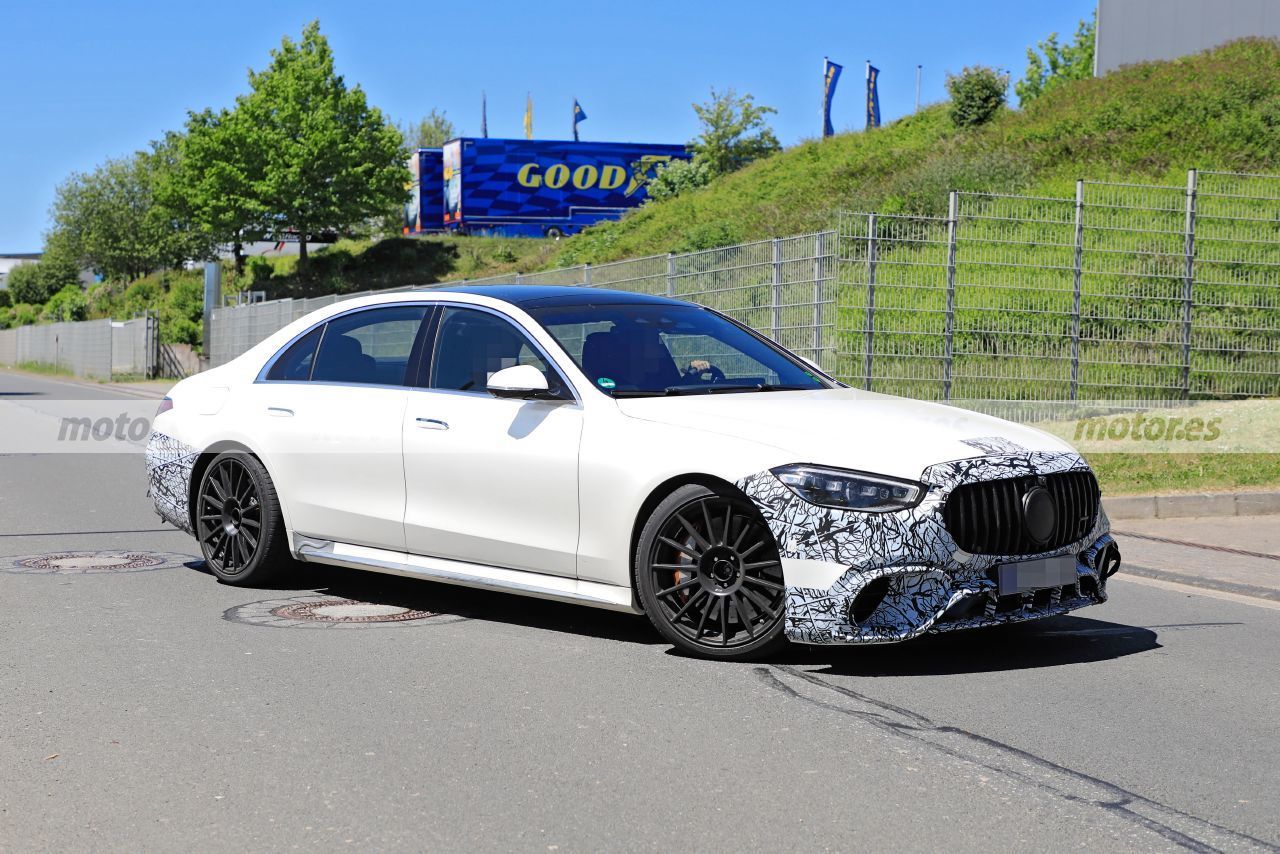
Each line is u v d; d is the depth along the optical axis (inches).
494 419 229.0
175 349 1809.8
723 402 217.2
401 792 145.4
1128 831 134.4
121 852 127.7
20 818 137.1
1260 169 967.0
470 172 2096.5
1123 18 1268.5
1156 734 170.2
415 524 238.7
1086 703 184.7
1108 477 427.5
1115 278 603.8
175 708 179.3
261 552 263.6
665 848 128.9
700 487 203.9
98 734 167.3
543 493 220.4
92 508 399.9
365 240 2492.6
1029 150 1114.7
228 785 147.7
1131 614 253.9
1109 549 213.6
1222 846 130.6
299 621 236.8
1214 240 617.6
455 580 234.1
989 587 193.6
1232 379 603.8
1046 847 129.6
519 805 141.3
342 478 250.5
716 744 163.8
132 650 213.5
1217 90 1103.0
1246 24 1196.5
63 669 200.7
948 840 131.3
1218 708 183.6
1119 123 1100.5
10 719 173.9
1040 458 203.5
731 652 204.1
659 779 150.2
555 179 2106.3
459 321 245.4
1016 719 176.1
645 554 208.7
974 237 589.3
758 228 1232.8
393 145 2303.2
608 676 197.3
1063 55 1873.8
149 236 3184.1
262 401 266.7
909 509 189.8
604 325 238.5
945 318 583.5
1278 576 292.5
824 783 148.9
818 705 181.9
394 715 176.2
